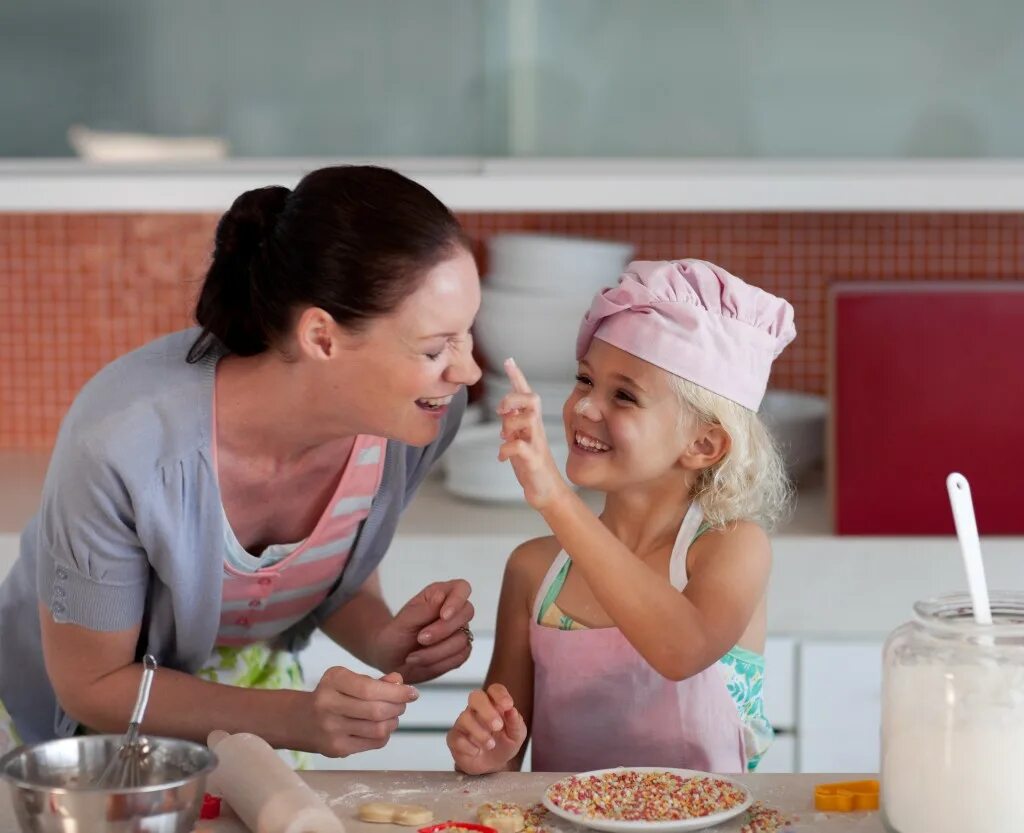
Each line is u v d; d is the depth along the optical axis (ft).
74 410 4.88
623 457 5.20
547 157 8.24
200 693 4.90
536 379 8.52
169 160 8.29
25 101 8.27
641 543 5.40
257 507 5.15
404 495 5.56
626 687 5.22
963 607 3.89
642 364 5.17
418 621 5.41
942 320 7.61
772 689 7.73
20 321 9.66
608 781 4.28
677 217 9.41
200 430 4.80
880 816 3.93
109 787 3.80
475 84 8.22
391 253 4.42
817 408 8.96
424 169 8.25
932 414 7.66
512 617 5.60
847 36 8.13
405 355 4.52
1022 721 3.64
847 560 7.71
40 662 5.55
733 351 5.20
